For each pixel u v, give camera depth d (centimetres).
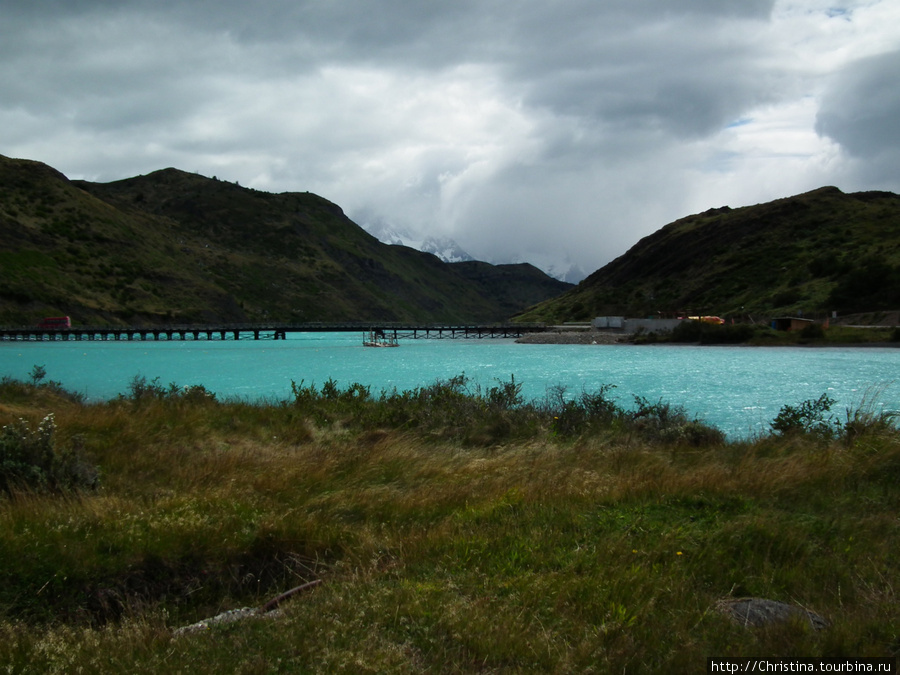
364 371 6159
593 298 18462
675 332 10406
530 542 674
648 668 458
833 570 610
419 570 635
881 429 1177
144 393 2197
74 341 12669
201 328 13562
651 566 616
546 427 1591
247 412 1830
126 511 789
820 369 5794
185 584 680
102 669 476
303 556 728
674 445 1405
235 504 830
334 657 467
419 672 451
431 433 1531
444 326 14525
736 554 652
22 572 636
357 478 1008
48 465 957
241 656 479
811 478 902
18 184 18238
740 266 15138
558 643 488
